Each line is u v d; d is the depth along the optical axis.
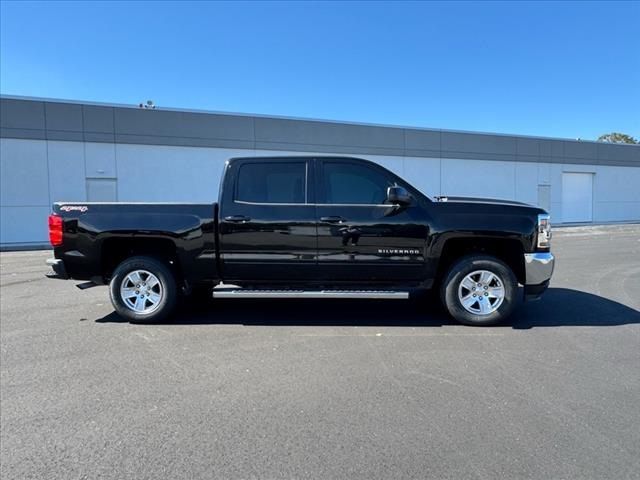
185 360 4.42
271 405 3.44
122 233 5.59
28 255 14.65
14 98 17.22
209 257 5.62
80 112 18.14
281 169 5.67
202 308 6.58
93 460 2.72
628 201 30.33
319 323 5.73
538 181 27.31
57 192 18.02
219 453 2.79
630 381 3.86
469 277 5.53
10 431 3.07
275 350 4.70
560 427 3.09
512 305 5.43
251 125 20.59
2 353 4.63
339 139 22.12
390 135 23.22
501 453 2.78
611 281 8.48
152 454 2.78
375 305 6.71
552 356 4.47
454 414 3.28
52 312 6.40
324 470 2.61
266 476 2.55
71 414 3.31
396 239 5.45
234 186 5.66
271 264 5.59
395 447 2.85
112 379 3.96
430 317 5.99
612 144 29.48
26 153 17.53
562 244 15.70
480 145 25.50
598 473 2.57
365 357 4.47
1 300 7.25
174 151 19.55
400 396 3.59
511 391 3.67
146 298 5.77
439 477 2.54
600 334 5.20
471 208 5.48
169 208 5.65
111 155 18.66
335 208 5.52
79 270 5.73
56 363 4.34
